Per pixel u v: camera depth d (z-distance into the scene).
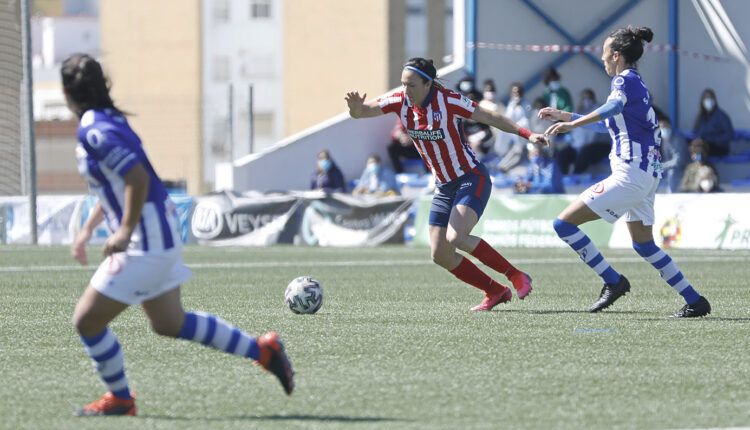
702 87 68.75
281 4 141.88
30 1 61.19
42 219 63.47
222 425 15.26
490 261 28.38
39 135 118.56
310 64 140.75
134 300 15.50
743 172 64.62
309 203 61.44
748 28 67.12
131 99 126.75
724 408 16.22
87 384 18.41
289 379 16.17
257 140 142.25
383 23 138.25
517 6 69.06
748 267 42.22
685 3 68.94
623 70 26.09
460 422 15.34
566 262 46.38
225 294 33.31
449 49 142.62
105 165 15.14
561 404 16.53
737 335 23.48
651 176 26.25
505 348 21.81
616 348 21.75
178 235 15.79
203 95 142.38
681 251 51.94
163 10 143.75
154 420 15.63
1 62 70.50
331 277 39.56
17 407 16.58
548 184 62.44
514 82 68.62
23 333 24.45
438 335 23.70
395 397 17.09
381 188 65.94
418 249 56.62
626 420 15.41
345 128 70.12
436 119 27.14
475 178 27.77
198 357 20.84
